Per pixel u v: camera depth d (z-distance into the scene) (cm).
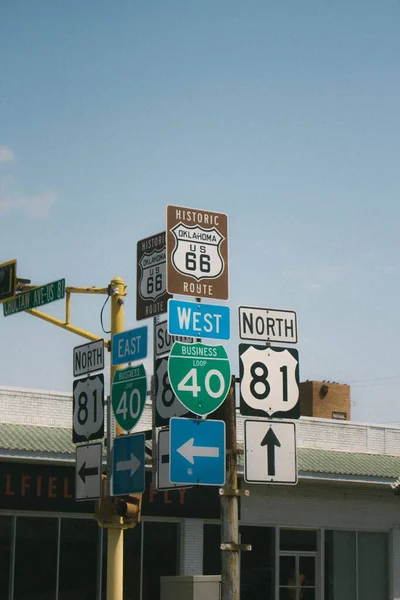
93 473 1852
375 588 3247
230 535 1322
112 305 1934
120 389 1805
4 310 2095
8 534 2622
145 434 1739
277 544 3066
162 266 1748
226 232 1494
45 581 2653
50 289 2002
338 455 3269
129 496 1806
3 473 2594
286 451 1362
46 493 2647
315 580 3128
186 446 1327
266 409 1368
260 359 1380
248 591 2998
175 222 1459
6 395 2736
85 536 2734
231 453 1348
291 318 1415
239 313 1384
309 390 3972
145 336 1762
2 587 2591
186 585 2236
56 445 2591
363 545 3247
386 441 3488
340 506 3212
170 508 2834
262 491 3066
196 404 1347
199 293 1452
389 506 3309
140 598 2798
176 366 1347
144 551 2828
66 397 2830
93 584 2722
